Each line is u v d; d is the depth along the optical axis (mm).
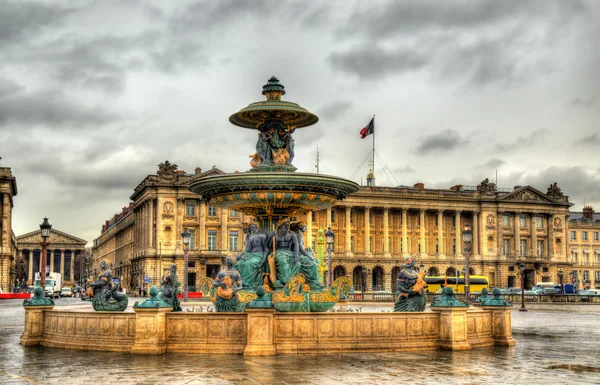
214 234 117625
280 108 23125
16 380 13656
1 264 114000
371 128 105000
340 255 127000
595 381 13977
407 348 18391
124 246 152625
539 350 19734
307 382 13383
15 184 123000
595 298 81062
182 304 43625
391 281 131000
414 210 134000
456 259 134375
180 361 16109
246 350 17078
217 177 21844
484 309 20953
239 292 21359
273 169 23453
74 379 13719
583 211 161250
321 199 22469
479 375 14523
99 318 18578
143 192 119812
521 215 139875
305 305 21625
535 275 138500
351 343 17969
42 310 20109
